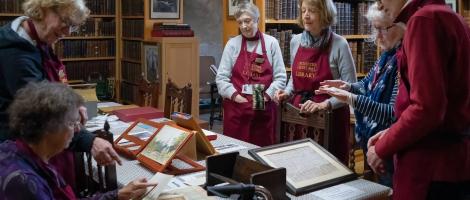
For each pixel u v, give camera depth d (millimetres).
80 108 1660
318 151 2240
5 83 2035
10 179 1443
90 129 2922
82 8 2119
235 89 3785
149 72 6223
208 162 1863
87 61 6844
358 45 5125
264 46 3756
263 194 1500
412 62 1710
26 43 2037
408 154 1812
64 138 1562
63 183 1693
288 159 2137
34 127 1499
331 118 2557
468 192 1837
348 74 3137
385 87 2436
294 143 2271
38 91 1534
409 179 1813
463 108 1757
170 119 3244
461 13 5484
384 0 1918
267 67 3727
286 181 1896
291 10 4707
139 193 1724
